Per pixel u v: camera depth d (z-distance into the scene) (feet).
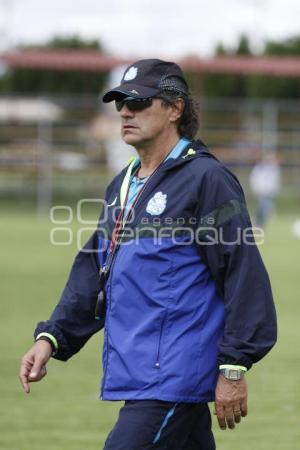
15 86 545.03
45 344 58.70
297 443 85.05
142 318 54.85
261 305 53.52
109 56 439.22
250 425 90.99
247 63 438.40
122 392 54.70
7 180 448.24
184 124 57.52
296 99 526.98
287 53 546.67
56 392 103.55
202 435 57.36
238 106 447.01
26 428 89.10
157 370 53.93
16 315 153.48
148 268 54.85
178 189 55.16
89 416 93.86
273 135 447.83
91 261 59.93
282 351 126.21
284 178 447.83
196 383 53.93
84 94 542.16
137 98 55.98
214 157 56.44
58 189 441.68
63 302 59.72
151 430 53.31
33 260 237.66
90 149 442.09
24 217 399.03
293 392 103.81
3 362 117.91
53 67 443.32
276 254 260.83
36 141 442.91
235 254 53.83
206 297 54.80
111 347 55.47
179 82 57.21
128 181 57.88
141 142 56.70
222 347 53.16
